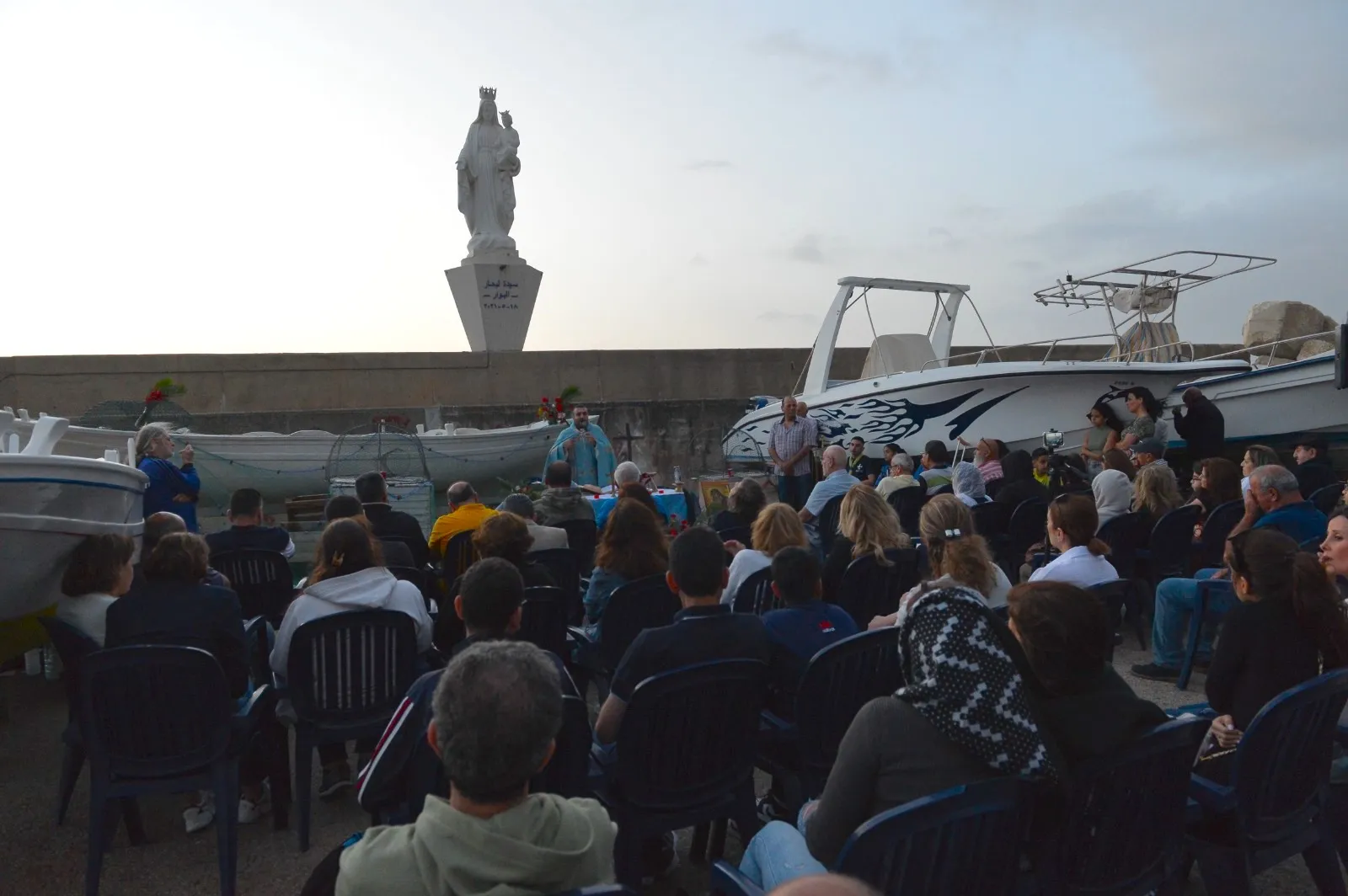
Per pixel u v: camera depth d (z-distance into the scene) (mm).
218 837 3156
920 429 11523
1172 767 2256
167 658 3070
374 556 3764
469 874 1466
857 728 2104
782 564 3365
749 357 16609
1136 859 2254
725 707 2875
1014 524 7047
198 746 3143
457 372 15000
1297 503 4988
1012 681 2023
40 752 4613
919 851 1894
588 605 4469
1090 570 4406
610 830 1652
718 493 10211
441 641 3873
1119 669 5609
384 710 3607
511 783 1515
